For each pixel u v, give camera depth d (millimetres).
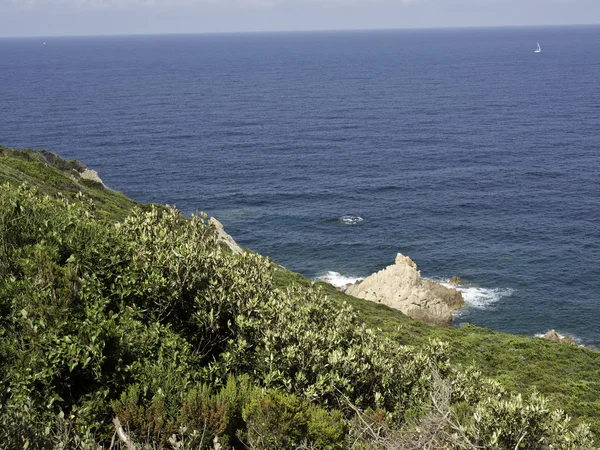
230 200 105062
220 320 16703
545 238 85438
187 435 11422
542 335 58625
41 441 9609
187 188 112375
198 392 12656
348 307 20578
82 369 11844
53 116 191500
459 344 37875
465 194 108438
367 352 16781
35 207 16359
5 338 11820
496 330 59281
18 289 12773
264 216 96312
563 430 16000
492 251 80500
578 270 73875
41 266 12984
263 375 14688
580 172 122125
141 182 115875
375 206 101812
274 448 11852
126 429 11039
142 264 16406
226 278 17484
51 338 11648
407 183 116688
